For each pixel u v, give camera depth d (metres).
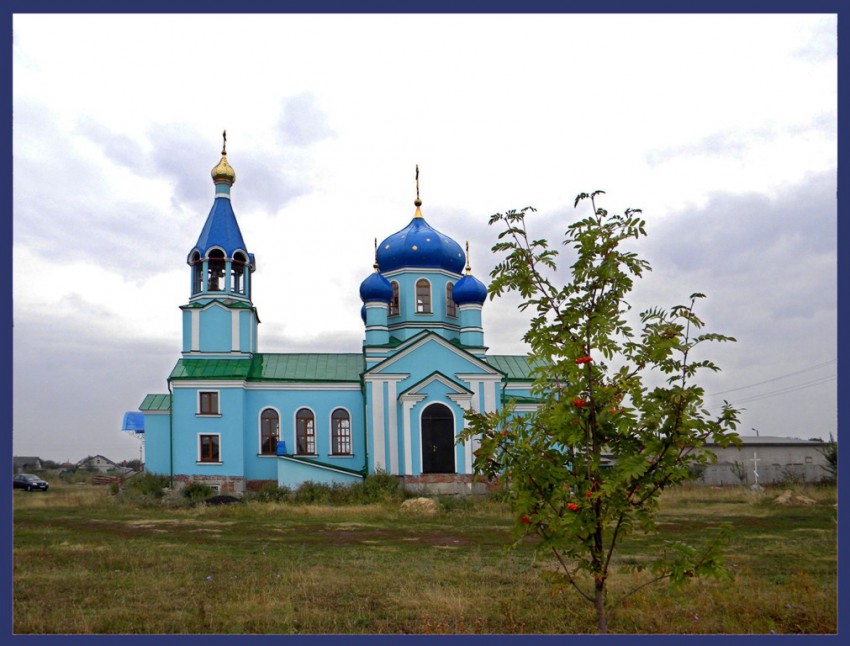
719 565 8.37
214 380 43.28
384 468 41.59
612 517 8.68
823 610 12.52
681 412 8.35
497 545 21.69
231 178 47.53
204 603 13.46
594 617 12.27
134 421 54.94
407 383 42.66
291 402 45.12
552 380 9.34
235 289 46.91
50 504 37.03
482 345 45.97
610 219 9.22
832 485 47.84
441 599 13.30
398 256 48.19
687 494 40.12
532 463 8.92
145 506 36.12
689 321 8.86
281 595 14.00
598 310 9.09
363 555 19.33
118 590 14.52
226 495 39.06
